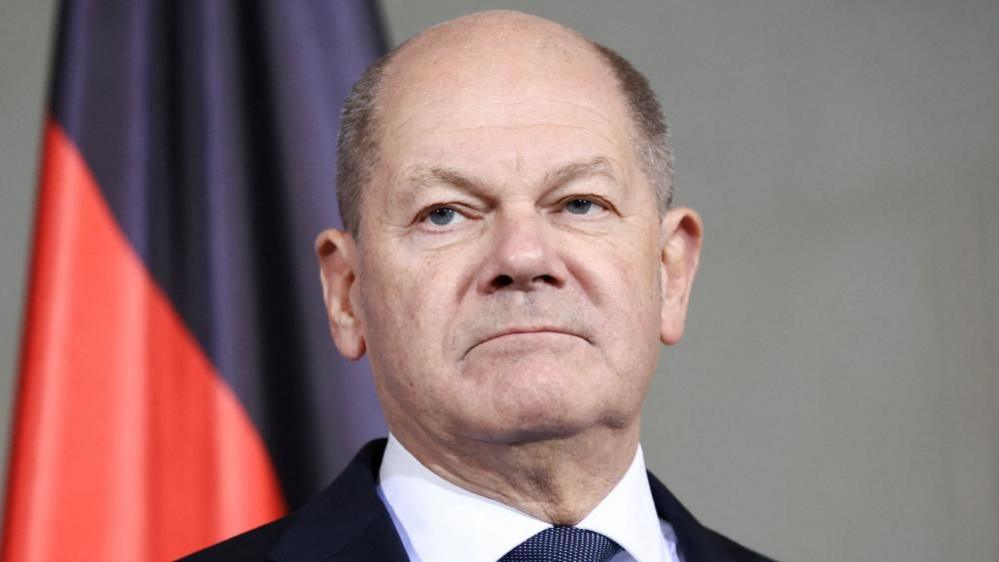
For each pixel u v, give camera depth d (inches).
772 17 405.7
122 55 312.2
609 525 221.6
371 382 313.0
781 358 392.5
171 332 302.8
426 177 215.2
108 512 291.6
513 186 213.2
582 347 207.9
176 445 299.1
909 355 394.0
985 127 402.9
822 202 398.0
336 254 240.2
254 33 323.0
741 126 398.9
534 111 218.1
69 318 295.9
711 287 392.8
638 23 402.0
